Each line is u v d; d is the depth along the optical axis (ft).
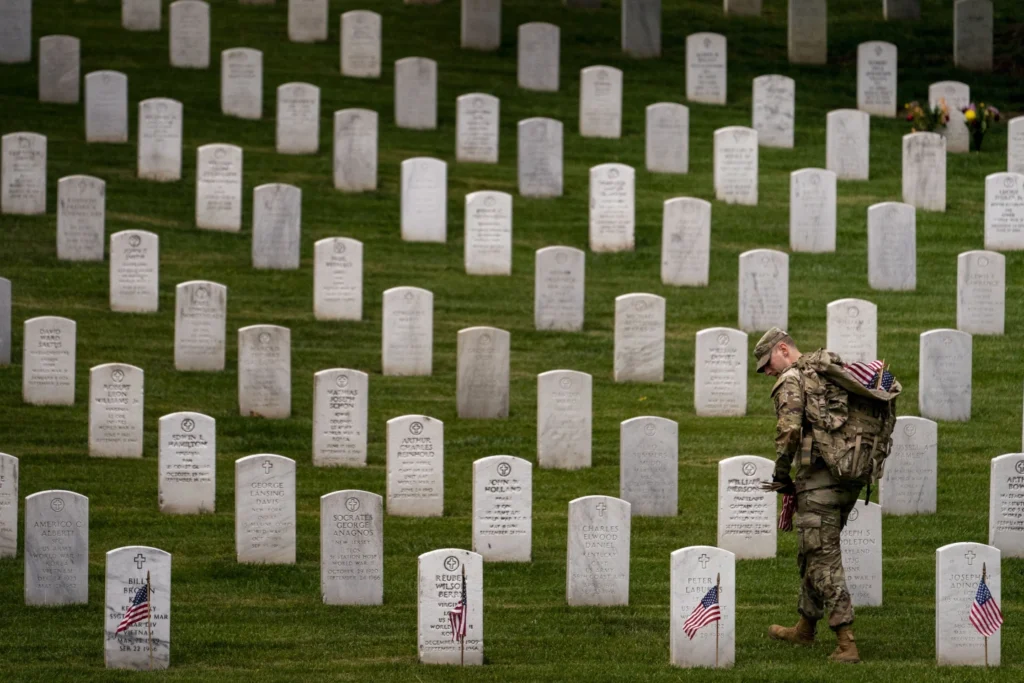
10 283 242.37
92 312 256.93
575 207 313.12
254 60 350.43
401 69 349.41
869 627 150.51
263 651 144.15
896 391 136.87
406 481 190.39
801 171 288.92
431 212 295.48
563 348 253.03
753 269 255.09
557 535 182.80
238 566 169.99
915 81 388.37
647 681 134.10
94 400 204.64
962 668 136.56
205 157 293.43
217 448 209.46
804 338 251.80
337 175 314.76
